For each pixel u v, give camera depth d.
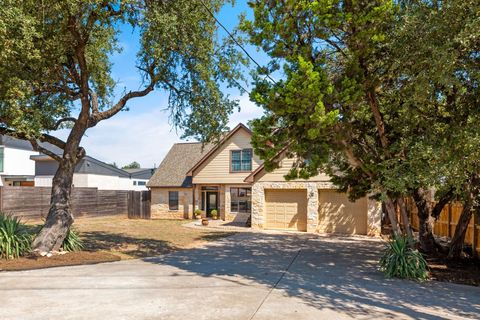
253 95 8.02
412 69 7.90
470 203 9.45
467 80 7.45
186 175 25.81
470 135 6.90
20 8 8.15
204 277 8.30
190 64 11.95
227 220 24.39
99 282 7.66
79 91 11.49
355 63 8.20
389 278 8.48
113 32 11.42
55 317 5.47
